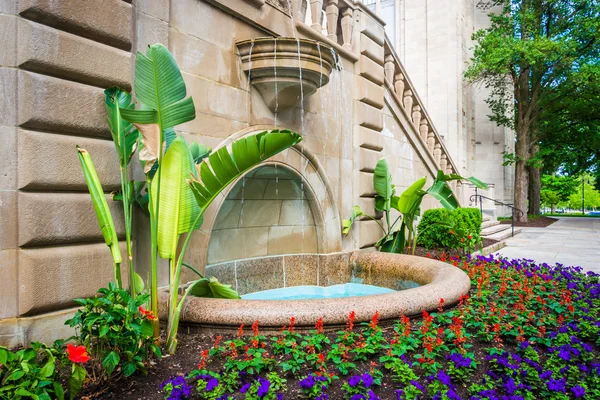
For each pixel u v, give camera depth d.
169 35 4.76
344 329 3.98
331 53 5.94
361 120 8.37
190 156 3.75
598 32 19.02
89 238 3.82
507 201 27.34
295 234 7.65
